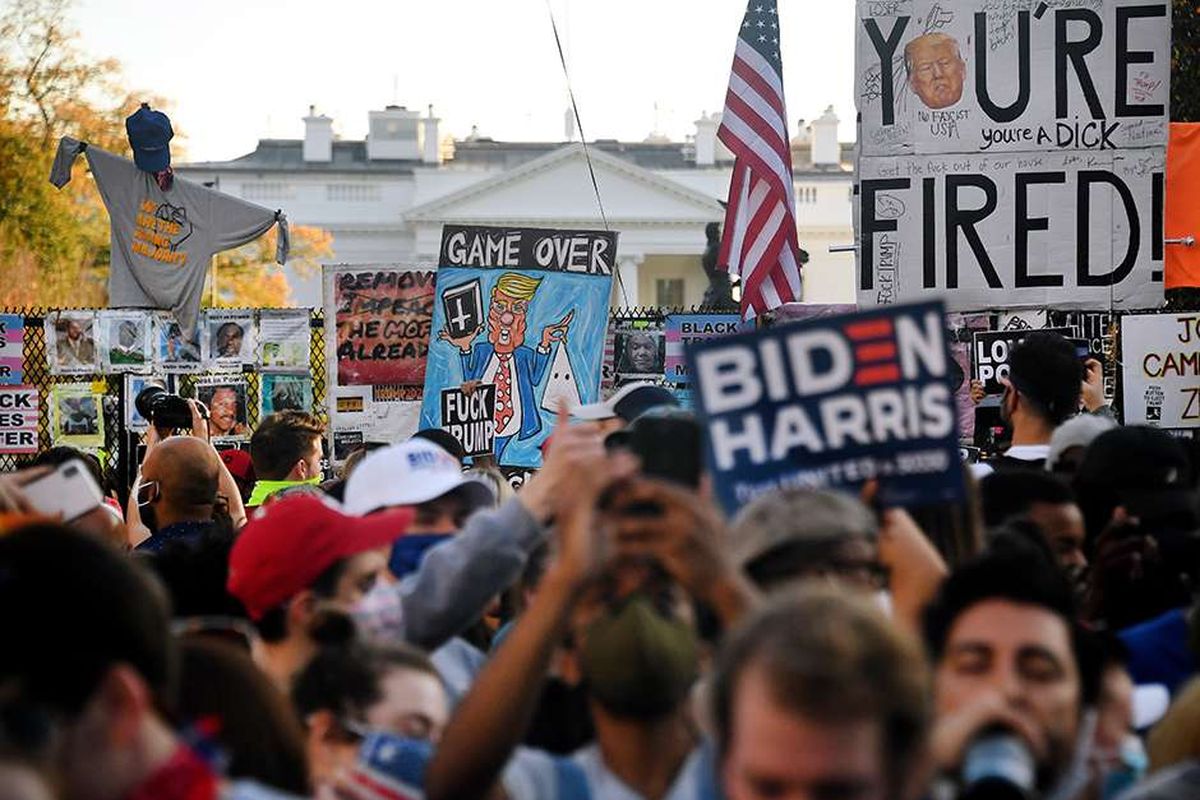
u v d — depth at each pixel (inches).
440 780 163.8
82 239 2196.1
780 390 181.9
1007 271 510.3
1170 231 542.9
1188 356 522.6
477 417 529.7
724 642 129.7
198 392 701.3
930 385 181.0
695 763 162.7
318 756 183.2
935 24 510.3
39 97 2127.2
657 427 200.5
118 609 128.0
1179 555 253.9
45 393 721.0
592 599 167.8
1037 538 238.1
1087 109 508.7
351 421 614.9
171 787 126.7
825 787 121.0
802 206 4065.0
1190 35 675.4
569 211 3882.9
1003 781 149.6
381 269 614.2
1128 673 213.9
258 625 221.5
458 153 4645.7
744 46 584.1
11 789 117.5
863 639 123.3
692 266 3937.0
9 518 193.8
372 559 221.9
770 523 171.9
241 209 722.8
